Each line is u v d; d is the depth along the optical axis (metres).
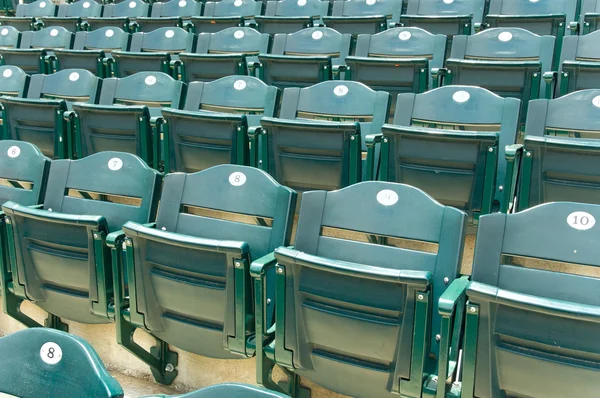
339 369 1.25
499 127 1.97
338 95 2.20
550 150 1.61
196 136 2.11
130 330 1.51
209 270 1.32
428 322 1.15
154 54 2.93
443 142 1.72
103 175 1.68
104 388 0.84
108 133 2.29
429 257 1.27
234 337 1.33
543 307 1.01
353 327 1.19
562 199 1.63
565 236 1.17
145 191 1.62
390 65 2.42
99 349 1.81
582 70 2.15
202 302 1.34
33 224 1.55
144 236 1.37
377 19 3.22
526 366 1.06
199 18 3.74
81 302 1.55
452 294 1.12
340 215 1.36
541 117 1.91
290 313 1.26
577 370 1.01
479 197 1.72
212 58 2.79
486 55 2.62
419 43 2.78
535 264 1.61
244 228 1.46
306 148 1.92
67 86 2.73
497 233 1.22
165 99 2.52
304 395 1.50
